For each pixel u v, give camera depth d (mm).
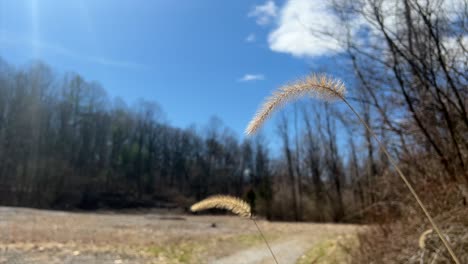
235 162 58500
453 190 4559
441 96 5246
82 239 10250
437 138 5316
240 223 22406
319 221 33625
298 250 9031
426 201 4734
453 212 4141
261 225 20500
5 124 43719
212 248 9430
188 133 61875
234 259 7930
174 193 55438
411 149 5715
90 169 50938
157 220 22516
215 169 59188
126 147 56062
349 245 7215
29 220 16422
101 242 9828
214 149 60156
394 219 5504
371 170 7035
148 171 56344
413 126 5594
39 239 9719
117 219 21312
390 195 5871
